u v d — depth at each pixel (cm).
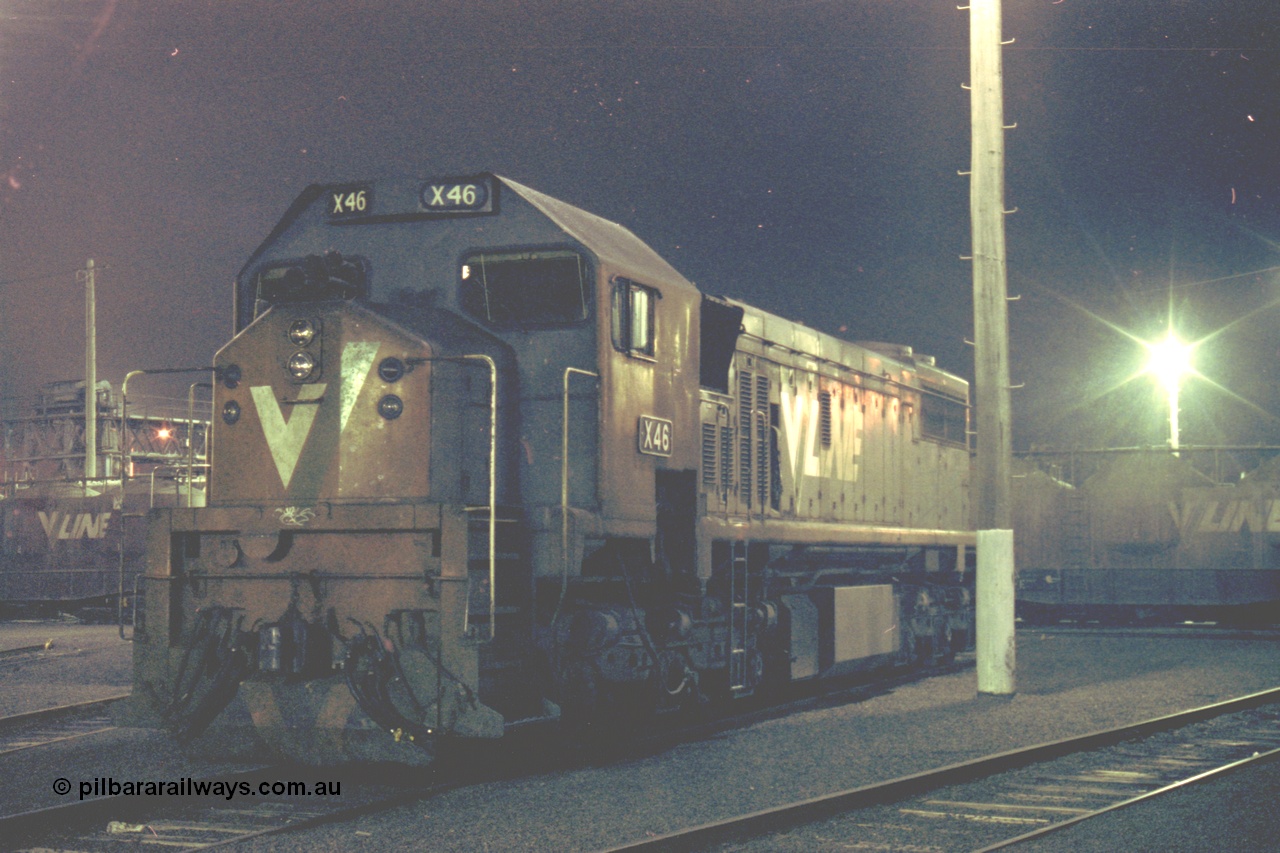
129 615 2934
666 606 1012
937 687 1417
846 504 1466
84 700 1317
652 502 961
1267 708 1233
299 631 785
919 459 1731
